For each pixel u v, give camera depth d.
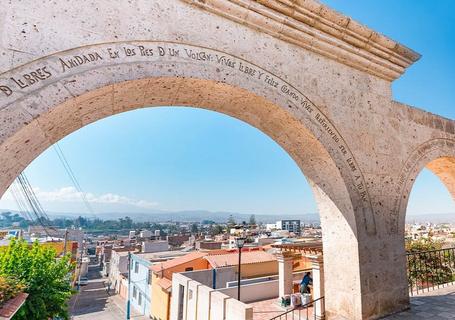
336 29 4.50
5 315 4.59
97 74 2.73
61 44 2.64
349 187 4.41
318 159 4.54
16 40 2.46
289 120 4.11
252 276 16.48
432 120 6.06
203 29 3.47
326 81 4.53
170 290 14.96
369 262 4.36
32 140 2.65
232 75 3.53
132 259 24.97
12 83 2.37
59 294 8.89
